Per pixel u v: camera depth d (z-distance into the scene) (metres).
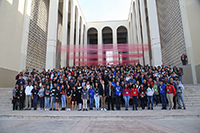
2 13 11.84
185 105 8.02
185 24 12.93
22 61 13.81
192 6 12.11
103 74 9.41
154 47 14.41
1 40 11.69
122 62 22.47
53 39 15.01
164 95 7.59
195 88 9.65
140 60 20.22
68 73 9.91
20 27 14.00
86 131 3.48
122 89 8.13
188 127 3.75
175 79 7.65
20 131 3.52
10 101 8.91
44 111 7.07
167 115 5.25
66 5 18.08
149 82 8.02
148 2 15.57
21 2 14.20
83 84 8.55
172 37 15.52
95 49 19.31
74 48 18.91
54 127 3.93
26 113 6.27
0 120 5.14
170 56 16.14
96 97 7.96
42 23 17.66
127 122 4.58
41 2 17.50
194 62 12.21
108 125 4.14
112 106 7.78
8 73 12.28
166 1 16.56
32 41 15.47
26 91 8.13
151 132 3.31
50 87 8.62
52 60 14.55
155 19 15.08
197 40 11.73
